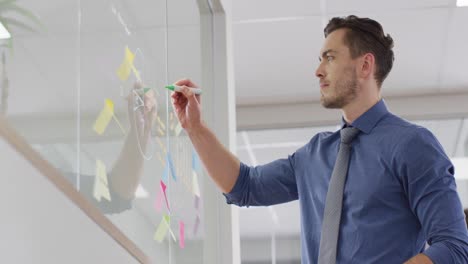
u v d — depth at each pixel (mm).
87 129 1341
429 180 1658
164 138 1933
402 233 1679
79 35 1335
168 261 1896
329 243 1706
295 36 4574
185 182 2172
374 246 1672
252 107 5598
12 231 916
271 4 4203
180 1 2316
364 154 1756
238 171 1955
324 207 1789
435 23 4473
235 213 2855
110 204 1434
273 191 1963
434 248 1568
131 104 1641
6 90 1023
